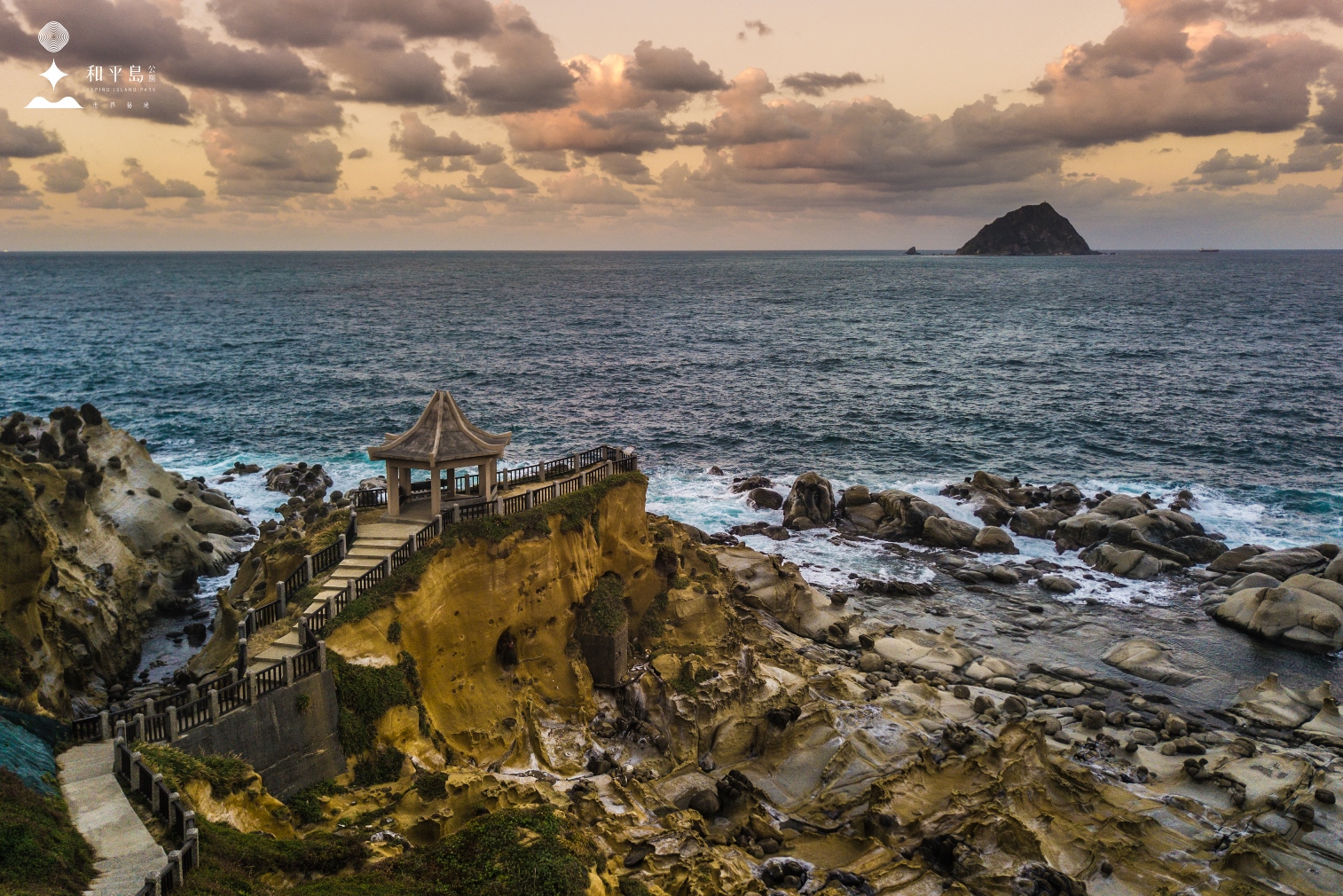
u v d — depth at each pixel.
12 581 34.56
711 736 36.91
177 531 54.91
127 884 18.12
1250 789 35.50
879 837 31.80
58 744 24.12
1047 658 48.78
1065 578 59.00
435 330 170.88
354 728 27.88
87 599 42.31
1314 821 33.69
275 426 91.94
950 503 70.31
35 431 59.09
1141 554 59.91
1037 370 127.06
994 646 50.19
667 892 26.05
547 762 33.22
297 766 26.41
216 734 24.56
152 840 19.81
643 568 42.16
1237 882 30.45
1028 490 71.81
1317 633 49.50
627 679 38.41
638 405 105.19
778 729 37.38
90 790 21.77
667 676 38.41
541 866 21.98
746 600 50.47
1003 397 109.38
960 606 55.19
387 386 113.12
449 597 32.88
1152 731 41.28
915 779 34.75
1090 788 34.94
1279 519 68.56
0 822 18.11
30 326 167.25
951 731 38.34
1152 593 57.09
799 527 66.81
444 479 41.03
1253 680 46.44
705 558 48.81
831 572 59.53
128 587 47.38
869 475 79.19
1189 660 48.50
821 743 37.25
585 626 38.06
